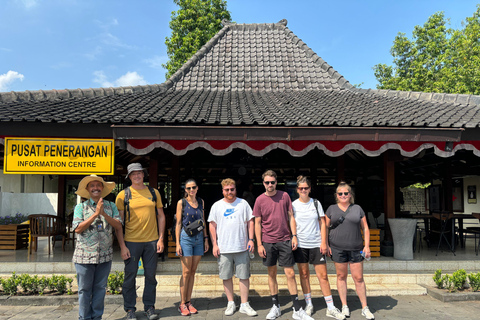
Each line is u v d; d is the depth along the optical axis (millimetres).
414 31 24484
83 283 4277
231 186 4918
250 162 11531
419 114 6410
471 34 20844
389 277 6379
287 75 10586
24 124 5566
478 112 6711
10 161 5664
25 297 5406
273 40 12422
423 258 7207
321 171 12930
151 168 7457
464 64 20516
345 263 4891
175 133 5555
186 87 9828
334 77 10375
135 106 6766
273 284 4867
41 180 16047
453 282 5840
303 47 11844
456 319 4785
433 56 23469
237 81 10219
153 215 4852
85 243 4297
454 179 14867
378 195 11875
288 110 6832
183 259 4930
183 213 5023
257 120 5758
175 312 5094
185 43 20016
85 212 4320
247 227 5105
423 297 5801
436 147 5918
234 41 12336
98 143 5762
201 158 11133
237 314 4984
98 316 4438
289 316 4879
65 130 5617
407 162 10742
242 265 4930
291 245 4828
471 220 14047
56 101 7164
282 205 4832
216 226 5035
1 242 8484
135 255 4715
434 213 8344
